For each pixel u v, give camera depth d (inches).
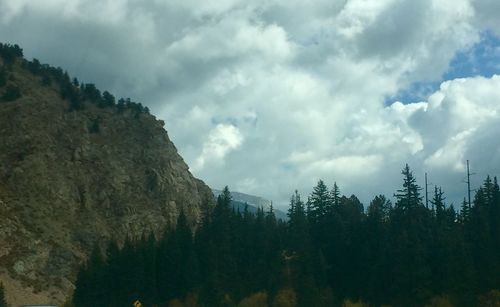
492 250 3225.9
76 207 5462.6
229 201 4256.9
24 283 4394.7
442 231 3417.8
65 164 5713.6
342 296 3526.1
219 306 3339.1
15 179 5285.4
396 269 3245.6
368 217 3730.3
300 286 3319.4
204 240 3838.6
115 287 3634.4
